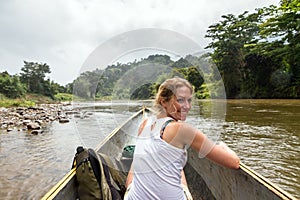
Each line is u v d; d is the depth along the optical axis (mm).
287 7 27906
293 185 4027
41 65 64125
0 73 54344
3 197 4445
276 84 29375
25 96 54094
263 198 1639
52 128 12227
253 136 7793
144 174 1504
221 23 35281
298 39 28094
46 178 5320
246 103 21906
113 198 1962
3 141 9109
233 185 2084
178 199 1501
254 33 35688
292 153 5797
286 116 12141
